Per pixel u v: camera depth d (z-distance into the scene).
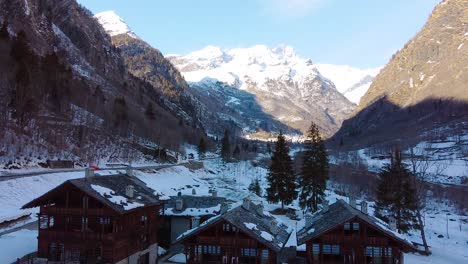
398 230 83.00
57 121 134.50
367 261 47.75
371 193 144.62
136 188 61.34
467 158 197.50
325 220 51.44
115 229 51.59
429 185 146.88
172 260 63.81
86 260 50.25
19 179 81.44
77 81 179.75
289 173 107.75
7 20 191.75
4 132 101.62
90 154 130.00
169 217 69.44
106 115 172.75
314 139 106.50
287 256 56.59
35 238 61.47
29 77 116.75
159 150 172.50
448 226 107.38
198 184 152.38
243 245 48.97
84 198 51.88
